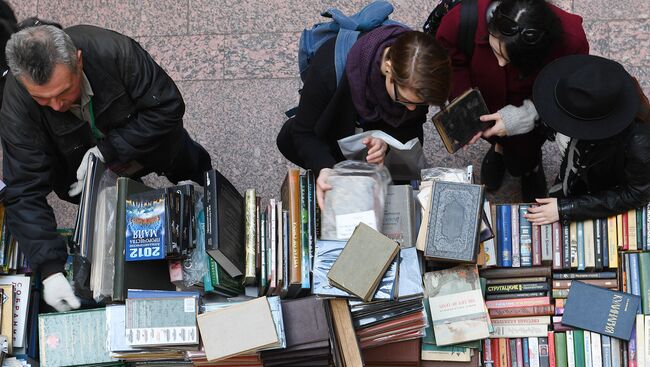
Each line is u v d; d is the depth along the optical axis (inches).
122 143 118.8
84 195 114.6
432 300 111.8
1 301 114.5
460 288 111.7
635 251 116.4
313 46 118.6
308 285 112.4
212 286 113.4
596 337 114.4
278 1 173.9
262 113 167.8
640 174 110.8
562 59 112.4
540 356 116.3
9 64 103.0
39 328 112.1
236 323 104.2
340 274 104.5
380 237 105.7
